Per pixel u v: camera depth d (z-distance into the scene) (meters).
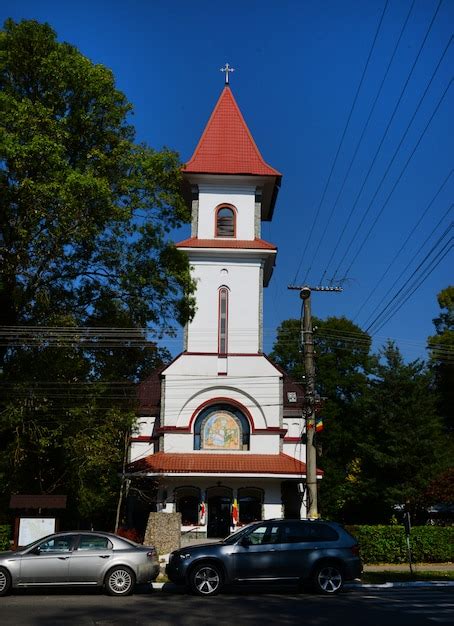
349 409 53.44
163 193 29.58
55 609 14.99
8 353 28.27
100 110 29.03
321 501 49.00
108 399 32.09
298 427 39.25
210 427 34.88
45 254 27.23
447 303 59.75
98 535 18.36
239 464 33.16
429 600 16.84
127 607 15.38
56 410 28.62
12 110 26.23
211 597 17.55
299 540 18.45
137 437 38.91
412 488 36.59
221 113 40.25
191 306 31.00
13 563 17.61
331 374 54.16
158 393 41.19
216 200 38.38
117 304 29.73
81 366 28.59
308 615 14.09
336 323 57.41
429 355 50.47
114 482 34.59
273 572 18.06
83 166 28.52
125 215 27.83
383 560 28.19
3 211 26.84
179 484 33.53
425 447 37.25
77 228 26.89
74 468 29.38
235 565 18.02
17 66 28.03
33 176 26.45
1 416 27.36
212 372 35.34
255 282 36.69
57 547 18.06
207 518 33.28
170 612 14.58
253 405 35.03
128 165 29.20
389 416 38.56
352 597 17.53
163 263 29.86
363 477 39.25
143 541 31.34
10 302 27.92
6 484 29.23
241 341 35.88
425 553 28.48
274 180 38.44
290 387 41.38
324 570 18.30
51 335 27.81
